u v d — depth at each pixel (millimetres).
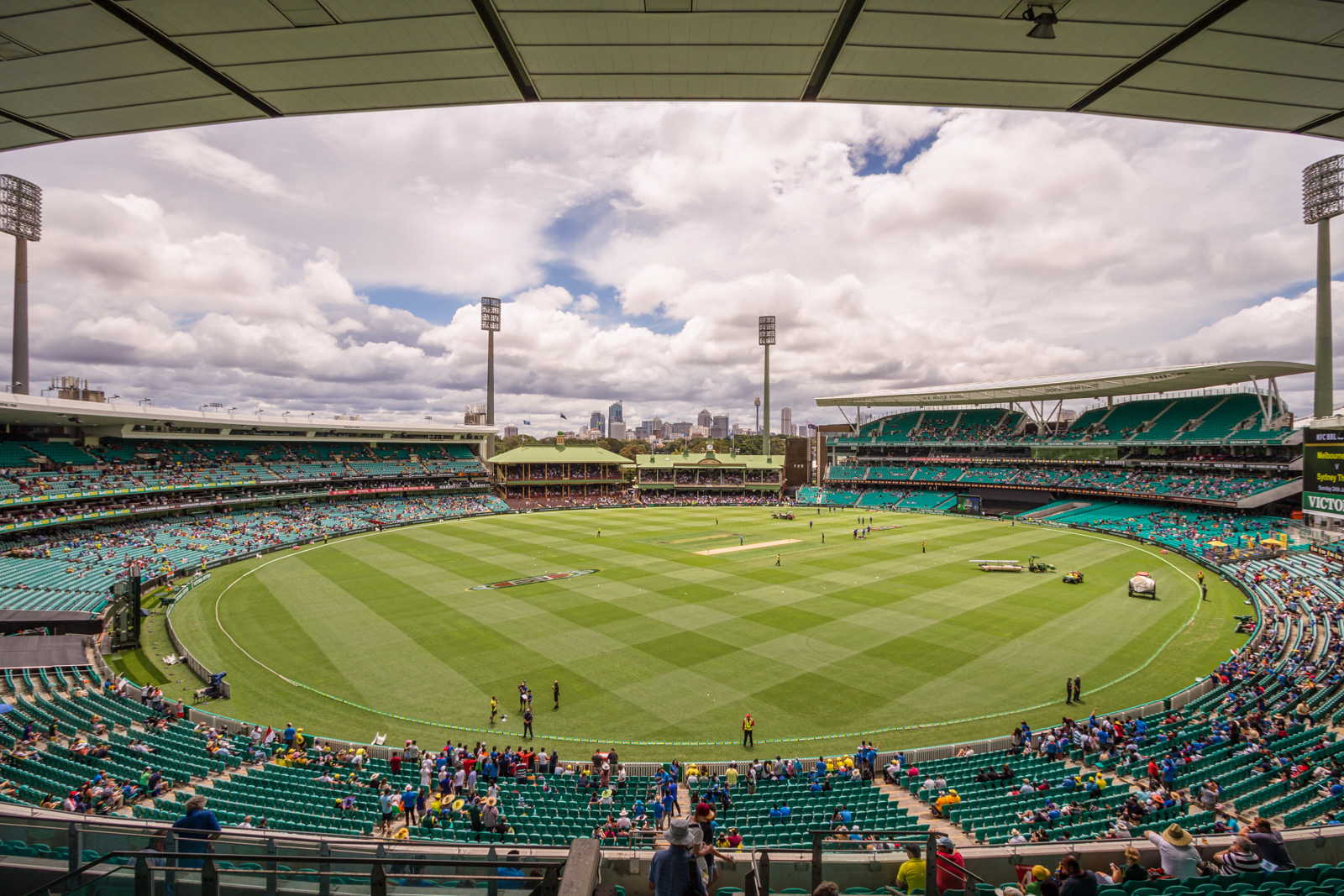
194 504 71625
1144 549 65750
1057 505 93688
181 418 75438
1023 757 23344
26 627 37062
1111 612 42156
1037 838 15922
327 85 7578
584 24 6555
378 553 63625
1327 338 75500
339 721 27125
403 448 112000
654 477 124938
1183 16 6242
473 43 6840
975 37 6746
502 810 19219
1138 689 29984
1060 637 37250
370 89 7727
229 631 38500
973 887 8039
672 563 58562
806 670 32344
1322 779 18234
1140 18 6301
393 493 100250
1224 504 72500
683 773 22703
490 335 131875
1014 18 6375
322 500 91625
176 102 7766
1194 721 25250
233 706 28344
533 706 28547
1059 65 7254
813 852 9102
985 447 111688
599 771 21906
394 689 30219
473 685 30656
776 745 25281
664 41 6895
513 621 40188
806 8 6312
